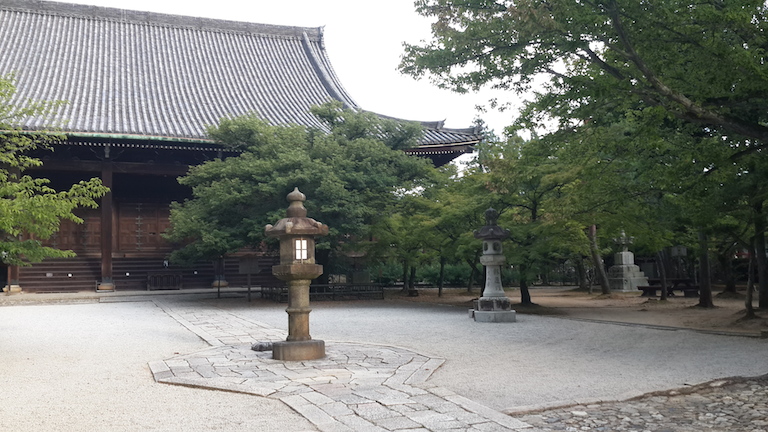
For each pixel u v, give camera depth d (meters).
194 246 22.84
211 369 9.23
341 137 24.59
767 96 8.92
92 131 27.27
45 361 10.35
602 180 12.55
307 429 6.08
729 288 26.39
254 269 23.86
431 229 22.52
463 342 12.56
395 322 16.64
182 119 31.75
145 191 36.69
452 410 6.71
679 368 9.48
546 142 10.93
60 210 11.19
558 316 18.27
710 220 13.95
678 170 10.34
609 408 7.08
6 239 12.83
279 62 42.44
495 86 10.16
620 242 29.83
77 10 40.00
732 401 7.33
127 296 26.59
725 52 8.18
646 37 8.58
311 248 10.58
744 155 10.48
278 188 21.66
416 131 25.91
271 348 11.23
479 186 20.42
